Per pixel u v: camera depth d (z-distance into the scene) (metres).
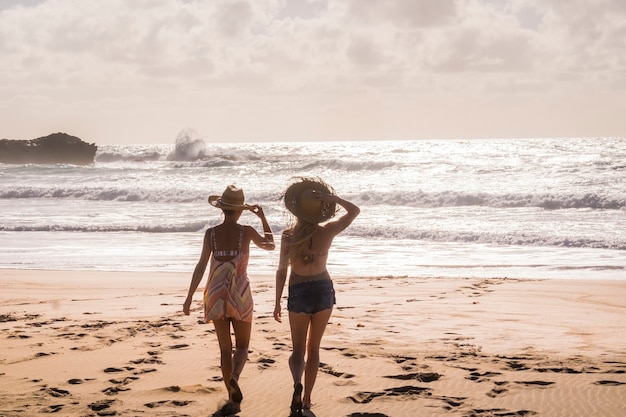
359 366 6.51
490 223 24.34
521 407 5.14
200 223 24.59
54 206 33.59
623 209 27.55
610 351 7.16
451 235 21.48
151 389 5.78
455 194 30.48
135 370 6.45
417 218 26.17
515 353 7.05
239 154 81.06
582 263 16.61
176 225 24.45
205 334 8.23
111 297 11.70
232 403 5.19
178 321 9.19
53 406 5.27
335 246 20.38
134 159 100.19
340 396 5.53
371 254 18.67
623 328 8.63
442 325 8.84
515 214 26.88
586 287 12.58
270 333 8.29
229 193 5.35
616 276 14.68
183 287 12.95
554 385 5.72
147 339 7.94
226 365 5.30
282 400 5.50
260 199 34.47
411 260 17.55
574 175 41.69
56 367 6.57
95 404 5.32
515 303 10.79
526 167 47.25
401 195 31.25
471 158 60.72
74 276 14.70
